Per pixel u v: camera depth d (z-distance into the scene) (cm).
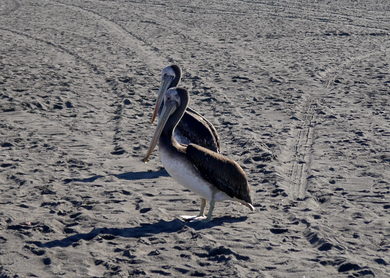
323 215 661
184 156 615
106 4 3700
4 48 2145
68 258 527
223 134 1077
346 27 2806
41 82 1570
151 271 502
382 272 504
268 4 3691
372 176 811
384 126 1112
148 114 1238
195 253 543
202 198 657
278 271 505
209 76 1709
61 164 866
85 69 1797
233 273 493
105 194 730
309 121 1185
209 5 3644
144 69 1814
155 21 2986
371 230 612
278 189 755
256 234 595
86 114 1231
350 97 1420
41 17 3100
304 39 2467
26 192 732
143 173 833
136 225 624
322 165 872
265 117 1218
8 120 1156
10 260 518
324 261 526
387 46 2292
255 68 1838
